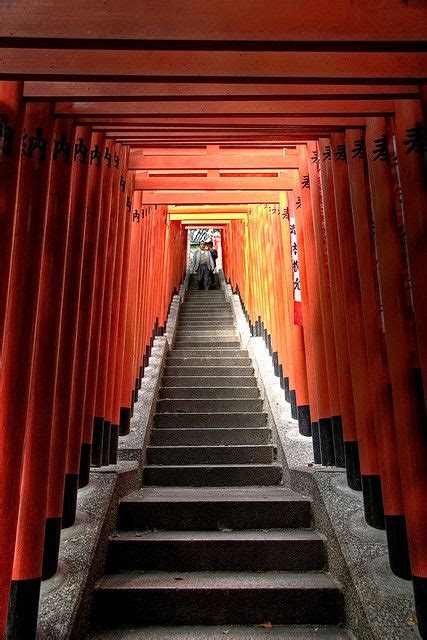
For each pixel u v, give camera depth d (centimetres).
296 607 237
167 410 502
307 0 160
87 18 157
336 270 308
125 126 263
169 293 870
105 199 331
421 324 194
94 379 308
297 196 402
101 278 323
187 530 303
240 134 313
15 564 193
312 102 232
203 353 671
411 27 158
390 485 229
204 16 158
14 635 187
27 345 202
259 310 672
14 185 198
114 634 225
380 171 241
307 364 375
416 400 212
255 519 305
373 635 191
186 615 236
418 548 193
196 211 773
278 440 407
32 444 210
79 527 256
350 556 233
